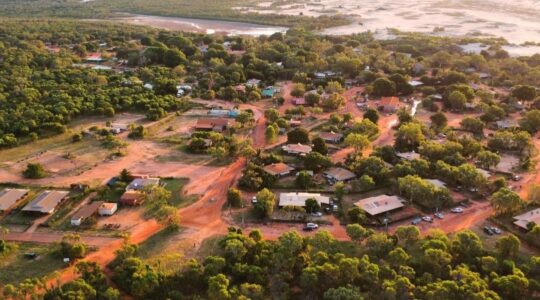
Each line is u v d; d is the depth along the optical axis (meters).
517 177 187.75
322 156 194.62
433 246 132.38
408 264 128.50
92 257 139.50
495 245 142.38
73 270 132.88
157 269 127.00
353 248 142.75
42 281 122.81
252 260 133.12
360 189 177.00
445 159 192.25
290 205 164.00
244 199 172.75
